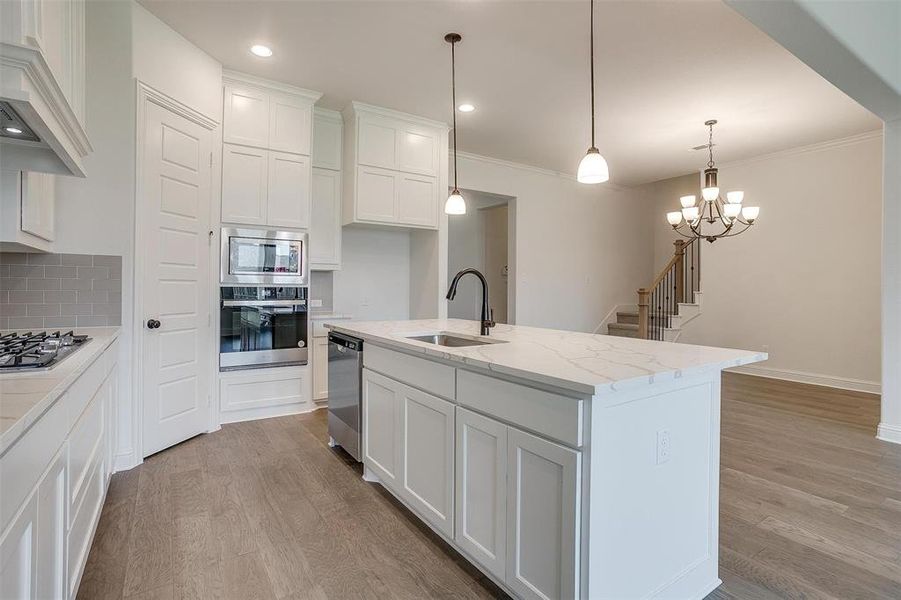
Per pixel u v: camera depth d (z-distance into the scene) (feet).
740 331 19.84
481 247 24.89
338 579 5.97
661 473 5.20
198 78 10.80
